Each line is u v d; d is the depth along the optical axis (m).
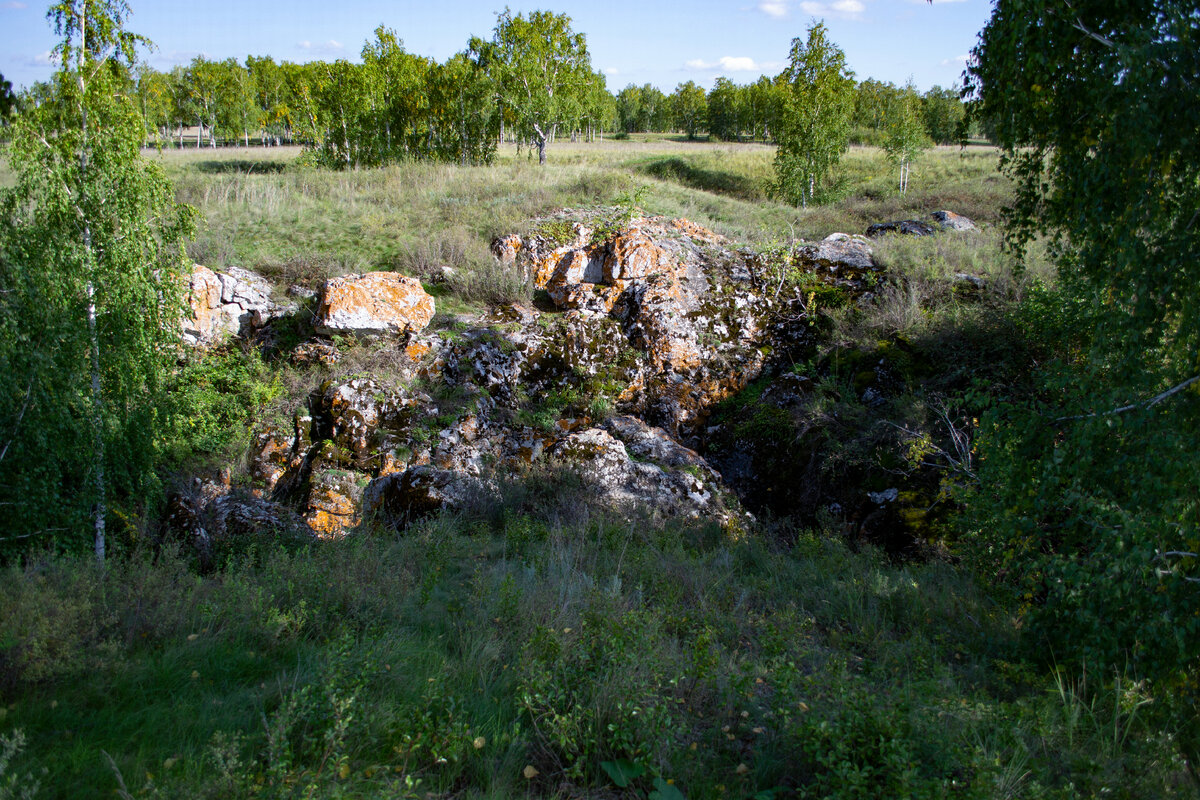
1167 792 2.92
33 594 3.60
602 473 8.52
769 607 5.23
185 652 3.75
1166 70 3.46
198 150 39.91
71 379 6.09
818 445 9.12
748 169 29.92
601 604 4.42
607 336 11.24
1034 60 4.02
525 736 3.05
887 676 4.00
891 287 11.52
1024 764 2.90
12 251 5.84
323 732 2.85
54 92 6.29
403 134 33.81
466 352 10.38
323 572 4.99
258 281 11.70
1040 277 9.90
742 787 2.84
